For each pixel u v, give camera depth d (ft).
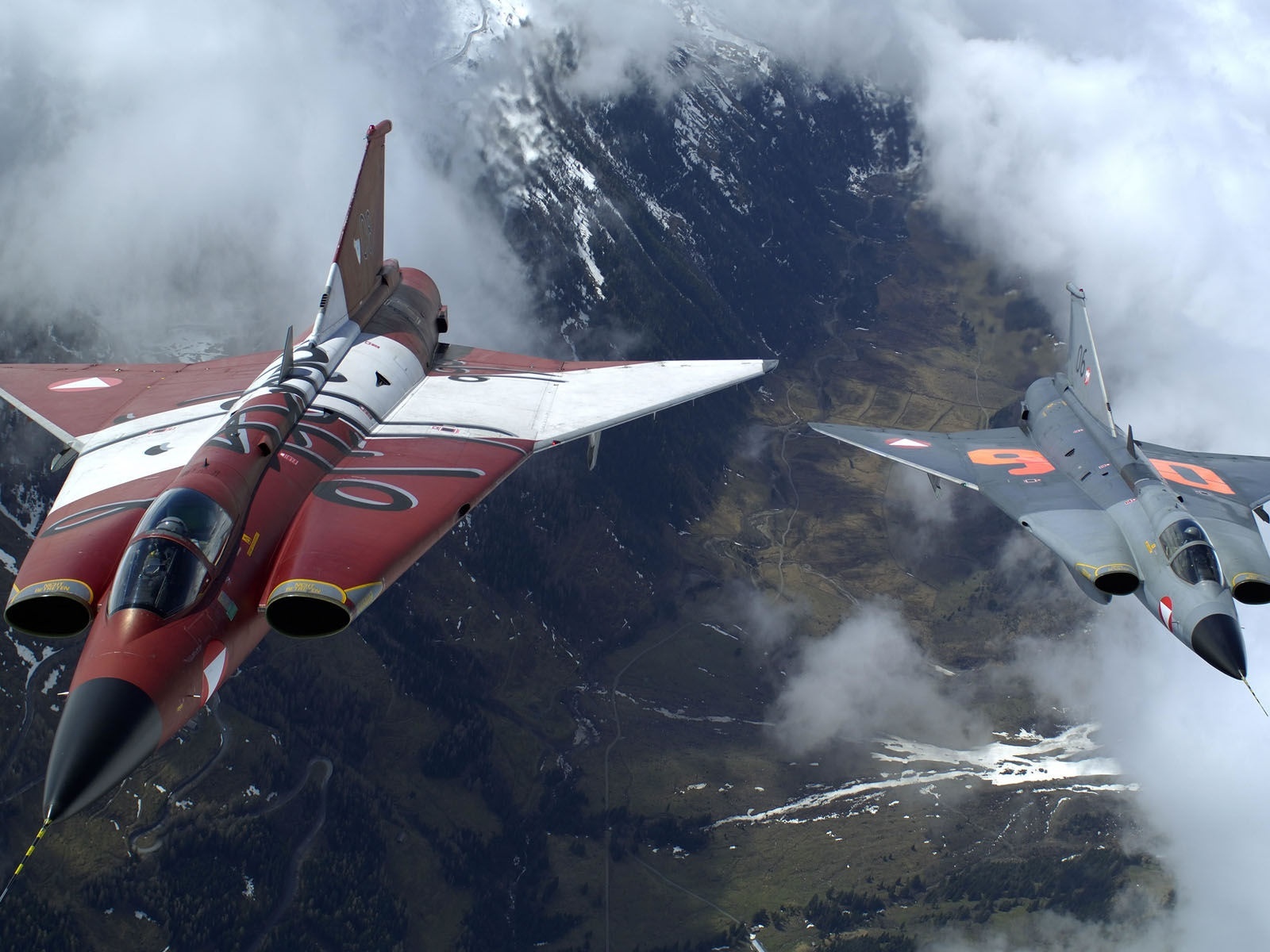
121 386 87.20
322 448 73.10
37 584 54.90
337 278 89.56
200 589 54.60
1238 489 113.70
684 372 100.37
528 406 90.53
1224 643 90.38
